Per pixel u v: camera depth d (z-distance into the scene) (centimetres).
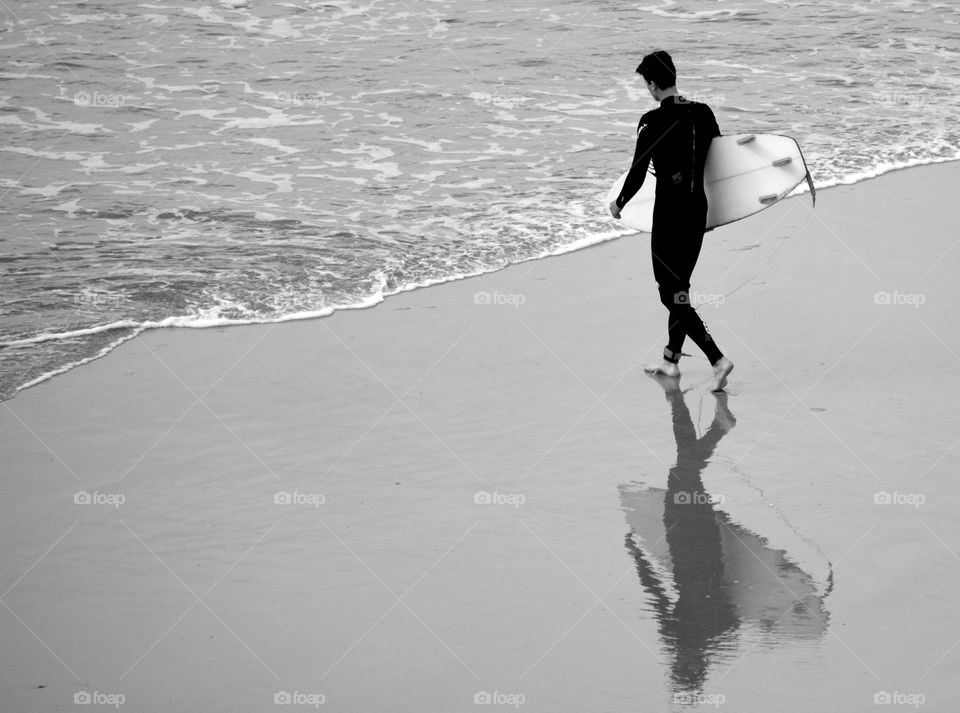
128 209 3338
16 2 5666
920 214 3284
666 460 2003
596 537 1753
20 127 4078
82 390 2270
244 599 1586
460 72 4791
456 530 1773
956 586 1590
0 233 3119
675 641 1480
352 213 3341
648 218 2522
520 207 3391
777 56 5000
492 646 1476
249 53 5031
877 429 2091
